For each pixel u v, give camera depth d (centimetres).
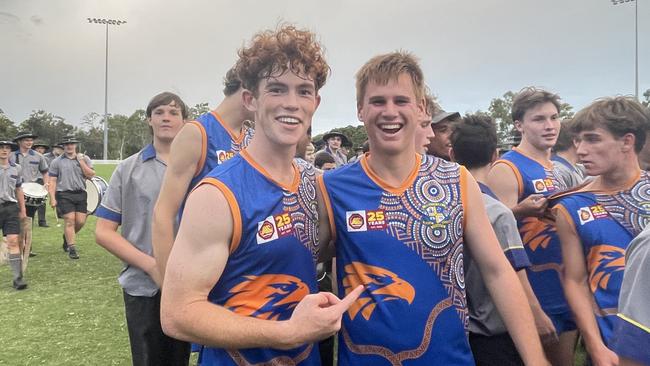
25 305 529
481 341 214
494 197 229
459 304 168
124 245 276
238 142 238
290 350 157
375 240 164
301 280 159
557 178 296
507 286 168
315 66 156
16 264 593
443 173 174
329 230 176
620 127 208
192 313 138
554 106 293
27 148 1059
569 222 221
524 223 272
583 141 219
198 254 143
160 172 288
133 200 285
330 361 272
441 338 161
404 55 170
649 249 131
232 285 150
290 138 154
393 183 169
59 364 376
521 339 164
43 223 1114
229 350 153
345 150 1216
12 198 597
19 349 405
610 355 197
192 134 228
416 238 164
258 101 158
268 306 152
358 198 169
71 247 780
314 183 176
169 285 143
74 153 817
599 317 208
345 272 169
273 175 159
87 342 422
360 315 163
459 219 169
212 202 145
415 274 162
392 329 159
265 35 157
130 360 384
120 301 546
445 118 284
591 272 214
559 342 276
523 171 291
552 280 268
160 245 224
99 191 862
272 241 151
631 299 134
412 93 168
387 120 166
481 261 173
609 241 209
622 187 216
